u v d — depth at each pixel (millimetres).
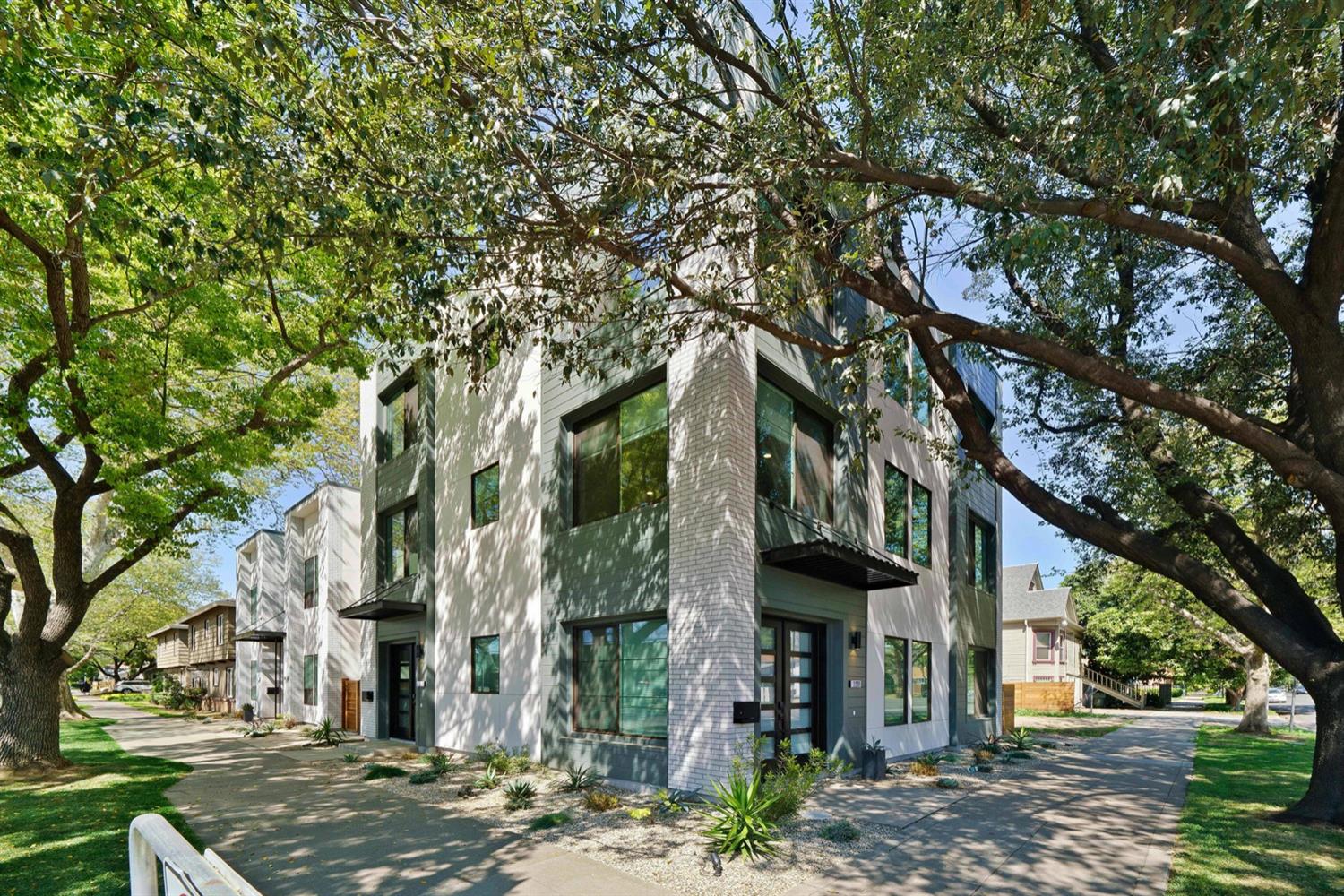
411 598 16141
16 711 11656
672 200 6656
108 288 10711
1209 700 45344
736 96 8508
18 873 6203
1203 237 6668
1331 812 7699
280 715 24656
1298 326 7188
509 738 12578
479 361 7477
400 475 17328
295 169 5711
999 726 17875
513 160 6152
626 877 6207
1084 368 7121
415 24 5422
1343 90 5828
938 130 7750
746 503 9422
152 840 2963
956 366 16266
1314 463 6793
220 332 11523
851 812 8617
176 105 6145
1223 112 4895
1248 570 8664
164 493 12164
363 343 14875
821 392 11492
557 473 12102
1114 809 8883
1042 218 5629
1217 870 6234
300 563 23562
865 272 8898
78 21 5410
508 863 6590
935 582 15047
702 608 9164
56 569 12109
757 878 6188
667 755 9375
